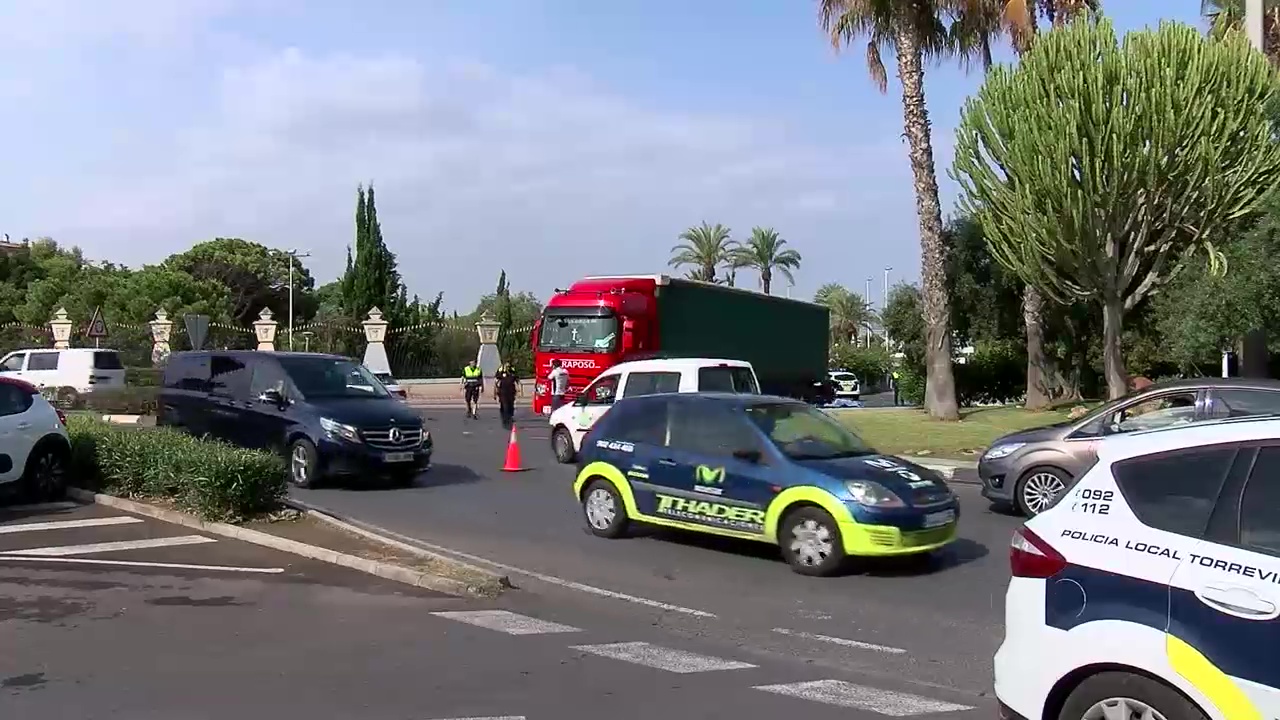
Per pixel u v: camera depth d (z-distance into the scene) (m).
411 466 15.67
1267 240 17.95
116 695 6.04
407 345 43.09
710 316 27.06
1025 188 21.09
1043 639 4.52
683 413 11.13
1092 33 20.50
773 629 7.93
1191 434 4.54
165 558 10.20
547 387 23.22
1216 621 4.06
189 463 12.12
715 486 10.54
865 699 6.15
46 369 32.84
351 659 6.86
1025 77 21.25
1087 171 20.19
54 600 8.52
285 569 9.79
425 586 9.13
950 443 20.61
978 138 22.77
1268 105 20.42
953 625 8.06
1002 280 33.00
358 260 51.62
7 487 13.01
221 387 16.58
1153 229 21.12
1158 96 19.67
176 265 71.69
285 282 76.19
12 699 5.95
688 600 8.88
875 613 8.44
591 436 11.98
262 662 6.77
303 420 15.42
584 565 10.28
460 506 13.98
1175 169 19.97
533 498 14.73
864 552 9.55
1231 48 20.12
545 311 23.48
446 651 7.09
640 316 23.39
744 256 64.88
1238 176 19.81
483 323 41.41
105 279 56.88
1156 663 4.14
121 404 29.70
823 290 85.25
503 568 10.11
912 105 24.58
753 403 10.82
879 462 10.18
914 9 24.61
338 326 43.38
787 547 9.95
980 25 26.08
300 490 15.32
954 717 5.84
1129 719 4.24
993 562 10.46
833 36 26.50
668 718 5.72
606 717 5.72
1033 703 4.54
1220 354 20.20
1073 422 12.79
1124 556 4.38
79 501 13.45
